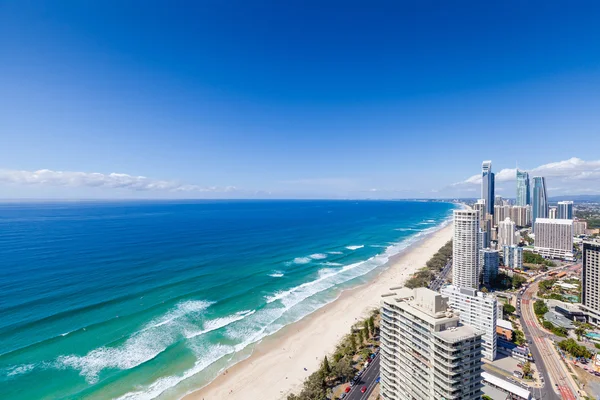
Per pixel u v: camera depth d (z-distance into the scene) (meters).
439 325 53.69
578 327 102.44
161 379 76.50
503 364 84.31
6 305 103.12
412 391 58.81
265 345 95.00
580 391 72.62
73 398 67.88
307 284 149.25
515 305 126.88
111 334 91.88
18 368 74.94
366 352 87.06
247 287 138.62
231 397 73.06
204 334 97.44
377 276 167.62
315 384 70.88
